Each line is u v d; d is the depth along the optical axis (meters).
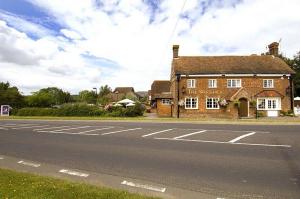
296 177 7.77
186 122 27.95
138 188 7.09
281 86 39.88
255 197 6.37
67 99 101.00
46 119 35.72
